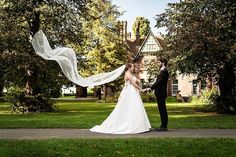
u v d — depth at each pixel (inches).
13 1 1022.4
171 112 1020.5
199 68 1037.8
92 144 408.5
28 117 808.9
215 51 922.1
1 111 1103.6
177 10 1027.9
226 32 935.0
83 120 703.1
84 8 1169.4
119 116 513.3
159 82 524.7
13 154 373.4
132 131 502.3
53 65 1061.8
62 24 1106.7
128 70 535.5
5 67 1033.5
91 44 1807.3
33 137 462.9
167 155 376.8
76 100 1945.1
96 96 2329.0
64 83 1121.4
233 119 747.4
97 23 1798.7
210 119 748.0
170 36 1005.2
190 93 2359.7
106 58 1828.2
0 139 441.1
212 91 1633.9
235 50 885.2
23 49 1023.0
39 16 1106.1
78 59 1208.2
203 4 959.6
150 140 432.5
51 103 1100.5
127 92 522.3
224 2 957.2
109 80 534.3
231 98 1013.8
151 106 1346.0
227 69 1028.5
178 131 524.7
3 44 1012.5
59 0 1112.2
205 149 394.0
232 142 420.5
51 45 1087.0
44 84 1105.4
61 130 538.0
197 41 925.8
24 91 1078.4
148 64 1204.5
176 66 979.9
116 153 380.2
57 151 382.9
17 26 1025.5
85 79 525.0
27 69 1056.2
